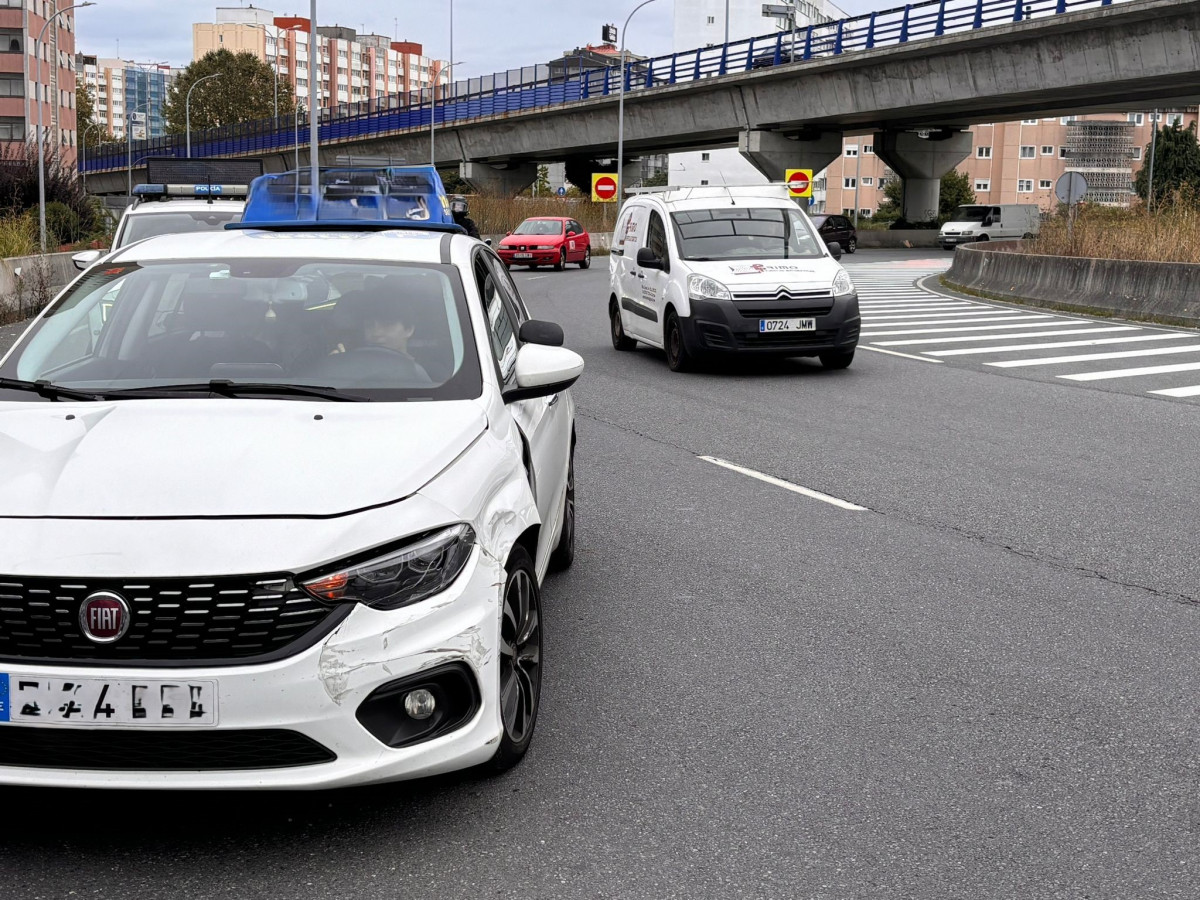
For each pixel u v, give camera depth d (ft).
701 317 45.96
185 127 469.57
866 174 442.91
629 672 15.88
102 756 10.44
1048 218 91.71
